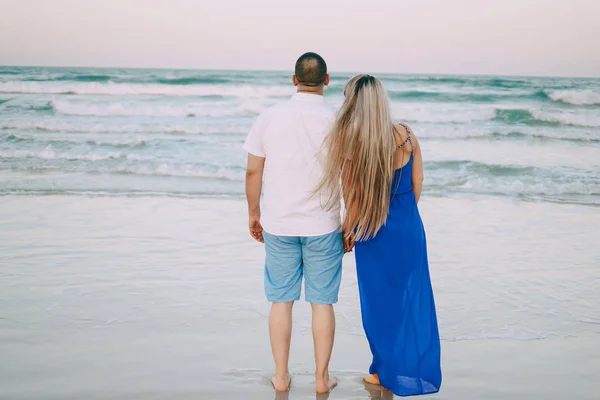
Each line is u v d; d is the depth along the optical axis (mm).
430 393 2939
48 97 16781
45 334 3662
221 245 5750
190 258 5324
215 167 9344
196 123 13250
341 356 3467
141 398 2908
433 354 2939
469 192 8508
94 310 4074
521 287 4652
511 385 3094
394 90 19359
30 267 5000
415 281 2941
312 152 2834
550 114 14422
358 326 3881
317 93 2869
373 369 3143
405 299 2943
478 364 3334
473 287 4633
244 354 3447
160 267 5051
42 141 11250
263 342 3615
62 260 5203
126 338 3627
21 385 2998
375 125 2760
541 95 17812
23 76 21531
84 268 4992
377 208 2848
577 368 3299
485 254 5547
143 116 14609
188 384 3068
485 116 14758
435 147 11602
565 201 8047
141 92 19125
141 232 6172
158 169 9359
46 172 9180
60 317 3939
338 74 37094
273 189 2912
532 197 8266
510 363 3350
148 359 3348
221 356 3414
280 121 2842
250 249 5633
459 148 11531
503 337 3705
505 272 5020
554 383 3121
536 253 5609
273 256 2992
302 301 4328
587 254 5594
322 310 3021
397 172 2896
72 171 9266
